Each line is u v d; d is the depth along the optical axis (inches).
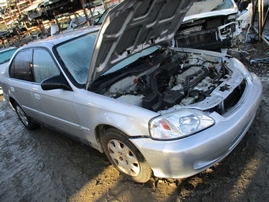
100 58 92.9
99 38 82.9
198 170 80.0
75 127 113.1
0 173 132.4
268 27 315.3
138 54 128.3
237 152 102.3
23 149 152.2
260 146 102.3
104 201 94.6
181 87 100.2
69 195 102.4
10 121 207.6
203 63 123.7
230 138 80.4
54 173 119.4
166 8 103.6
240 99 93.7
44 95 120.7
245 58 209.5
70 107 107.3
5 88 163.8
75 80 105.4
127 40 102.3
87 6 388.5
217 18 201.5
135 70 112.5
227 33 201.5
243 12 237.8
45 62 119.0
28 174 124.6
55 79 104.0
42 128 174.6
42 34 600.7
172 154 75.0
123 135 88.4
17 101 156.9
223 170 94.9
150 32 112.5
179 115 79.5
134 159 90.4
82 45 117.9
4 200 110.2
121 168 100.5
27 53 135.1
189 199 85.9
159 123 78.2
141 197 91.7
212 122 79.9
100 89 102.7
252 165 93.9
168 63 121.0
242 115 85.9
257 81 106.5
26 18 626.2
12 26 817.5
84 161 122.0
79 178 110.9
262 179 87.0
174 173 79.8
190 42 209.3
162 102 94.3
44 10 436.1
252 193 82.7
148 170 87.9
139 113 82.5
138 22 95.0
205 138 76.0
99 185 103.2
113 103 90.4
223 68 114.1
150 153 79.4
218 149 78.5
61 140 149.2
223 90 93.0
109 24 79.0
